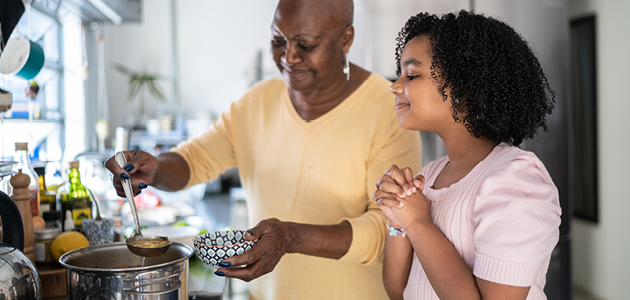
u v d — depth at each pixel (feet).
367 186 4.47
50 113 9.39
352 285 4.48
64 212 4.44
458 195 2.88
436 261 2.74
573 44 10.74
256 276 2.95
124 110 18.12
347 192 4.49
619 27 9.42
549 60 8.74
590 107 10.32
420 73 2.88
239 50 18.54
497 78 2.69
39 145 8.75
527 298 2.64
